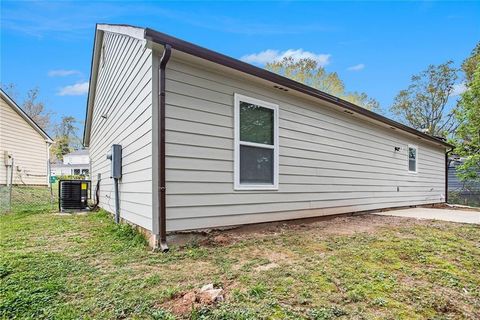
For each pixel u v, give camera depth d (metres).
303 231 4.71
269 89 5.07
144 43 3.78
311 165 5.86
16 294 2.19
